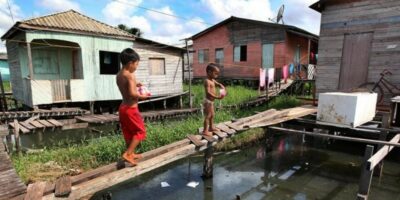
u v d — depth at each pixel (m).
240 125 6.63
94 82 12.05
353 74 9.35
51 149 7.25
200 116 10.80
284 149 8.32
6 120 8.68
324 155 7.75
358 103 5.53
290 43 17.95
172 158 4.68
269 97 14.05
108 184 3.63
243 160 7.29
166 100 15.62
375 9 8.63
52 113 9.67
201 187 5.64
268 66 18.39
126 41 13.03
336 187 5.69
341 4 9.40
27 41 9.87
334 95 5.77
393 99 6.21
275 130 7.79
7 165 3.75
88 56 11.74
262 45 18.56
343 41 9.48
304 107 9.28
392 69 8.44
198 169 6.60
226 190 5.53
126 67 3.52
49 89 10.73
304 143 8.99
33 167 5.82
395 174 6.30
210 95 5.54
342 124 5.69
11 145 7.81
